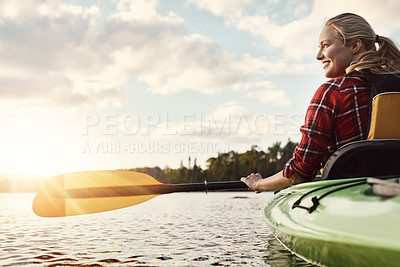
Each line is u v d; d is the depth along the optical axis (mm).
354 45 1856
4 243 3328
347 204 1444
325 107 1742
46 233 4023
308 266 1993
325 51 1939
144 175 3219
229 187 2896
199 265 2318
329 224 1407
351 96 1695
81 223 5078
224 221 5066
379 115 1633
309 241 1471
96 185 3211
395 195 1307
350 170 1722
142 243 3213
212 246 3006
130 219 5613
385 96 1619
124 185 3211
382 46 1790
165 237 3559
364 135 1706
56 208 3252
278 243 3117
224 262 2383
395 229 1146
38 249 3000
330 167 1724
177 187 3123
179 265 2326
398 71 1717
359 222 1288
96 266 2334
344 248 1284
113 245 3131
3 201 17156
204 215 6164
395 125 1619
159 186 3137
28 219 5938
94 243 3258
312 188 1805
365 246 1184
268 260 2350
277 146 60375
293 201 1915
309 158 1818
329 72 1962
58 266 2357
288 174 1935
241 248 2889
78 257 2633
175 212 7008
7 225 4930
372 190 1450
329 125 1755
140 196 3258
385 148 1575
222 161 66688
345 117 1715
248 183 2391
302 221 1606
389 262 1149
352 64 1797
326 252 1401
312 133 1783
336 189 1599
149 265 2338
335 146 1789
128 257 2604
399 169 1661
